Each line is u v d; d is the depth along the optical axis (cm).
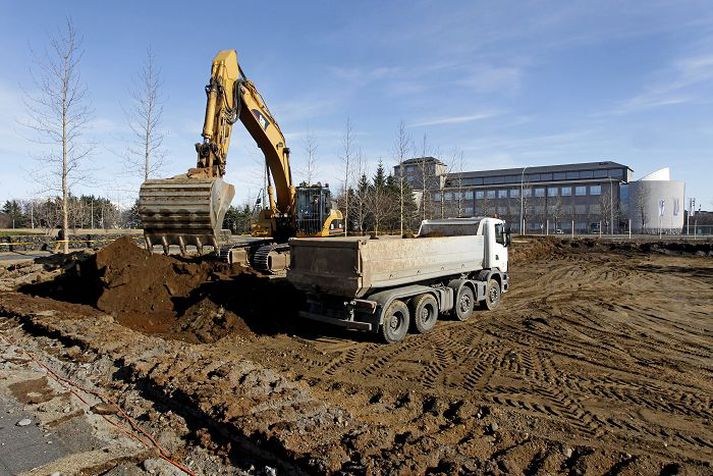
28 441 463
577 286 1603
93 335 791
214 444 461
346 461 402
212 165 972
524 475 401
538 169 6794
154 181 908
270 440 429
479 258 1154
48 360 721
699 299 1346
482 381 671
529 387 647
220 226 916
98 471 415
